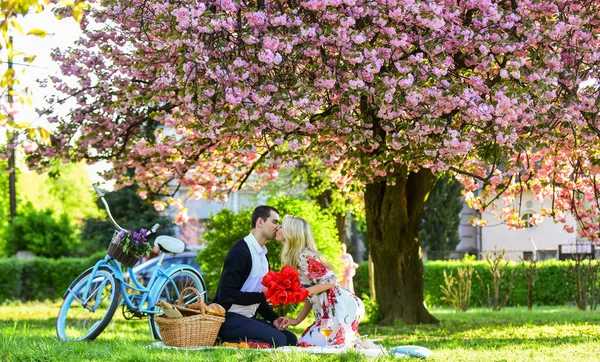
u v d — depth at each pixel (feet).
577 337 34.99
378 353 23.04
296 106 28.96
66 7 35.37
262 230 24.89
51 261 83.66
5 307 73.10
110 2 33.53
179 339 23.25
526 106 28.96
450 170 36.47
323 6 28.84
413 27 31.65
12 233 102.37
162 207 50.26
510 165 33.99
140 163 44.09
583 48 31.81
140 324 46.37
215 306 23.90
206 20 27.43
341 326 23.70
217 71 28.48
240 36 28.91
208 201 50.93
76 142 40.60
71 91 40.06
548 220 107.76
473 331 40.73
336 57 30.76
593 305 65.41
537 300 76.79
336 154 32.99
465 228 115.85
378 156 33.73
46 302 80.33
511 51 30.60
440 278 78.74
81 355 22.30
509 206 53.06
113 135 41.50
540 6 32.55
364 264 78.13
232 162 46.26
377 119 34.53
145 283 62.23
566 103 31.78
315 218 51.44
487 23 31.63
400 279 46.39
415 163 36.47
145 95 33.96
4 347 23.81
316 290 23.50
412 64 29.81
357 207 61.72
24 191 171.22
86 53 38.17
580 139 36.01
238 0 28.07
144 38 36.58
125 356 21.01
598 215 48.19
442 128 30.40
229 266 24.43
